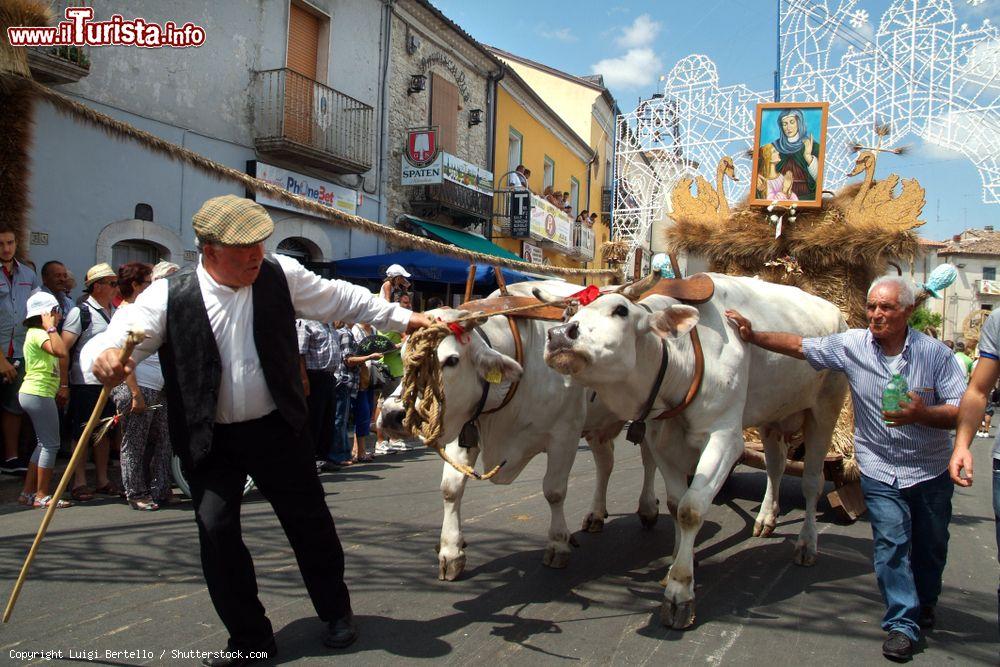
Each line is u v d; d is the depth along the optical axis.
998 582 4.54
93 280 6.28
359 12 13.14
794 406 4.67
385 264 11.66
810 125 6.18
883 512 3.46
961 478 3.09
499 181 18.84
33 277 6.84
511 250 19.05
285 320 3.03
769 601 4.06
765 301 4.55
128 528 5.13
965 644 3.57
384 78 13.90
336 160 12.00
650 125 12.96
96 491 6.20
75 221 8.60
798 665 3.27
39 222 8.23
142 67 9.38
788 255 6.13
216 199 2.86
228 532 2.94
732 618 3.80
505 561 4.62
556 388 4.20
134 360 2.87
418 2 14.39
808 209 6.27
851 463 5.40
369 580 4.21
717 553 4.93
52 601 3.76
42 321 5.64
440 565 4.23
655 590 4.17
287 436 3.07
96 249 8.83
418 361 3.24
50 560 4.41
